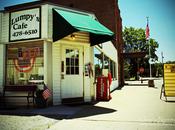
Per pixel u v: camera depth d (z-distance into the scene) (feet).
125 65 205.57
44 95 30.50
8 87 32.99
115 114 26.00
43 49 33.24
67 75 35.29
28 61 34.22
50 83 33.04
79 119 23.62
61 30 31.30
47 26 32.55
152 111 27.61
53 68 33.47
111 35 35.45
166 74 37.68
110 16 77.00
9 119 23.82
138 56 93.76
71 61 36.14
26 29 33.53
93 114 26.09
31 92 32.45
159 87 74.64
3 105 33.14
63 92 34.53
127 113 26.53
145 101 36.88
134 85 89.81
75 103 34.99
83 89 37.14
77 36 36.42
